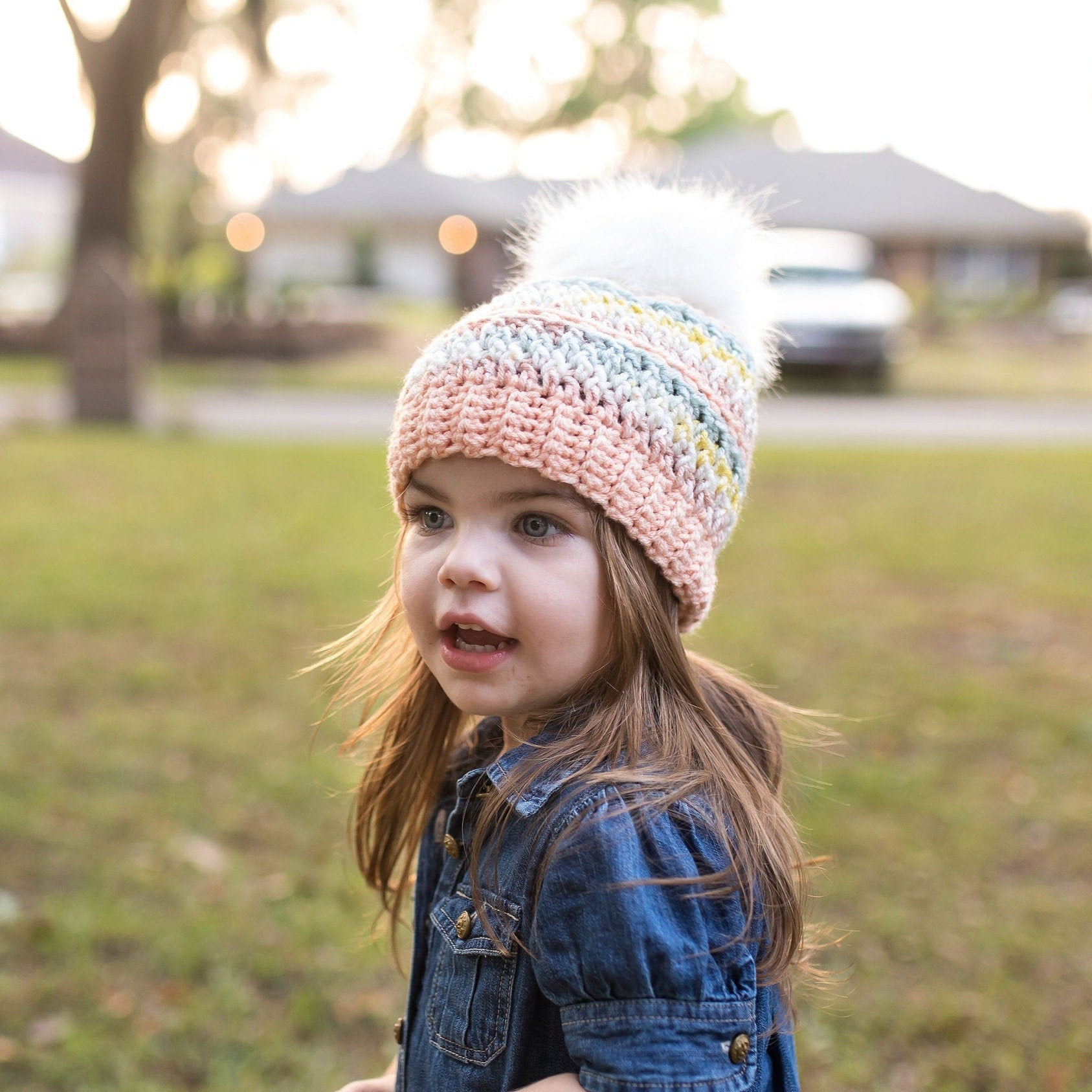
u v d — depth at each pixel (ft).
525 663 4.25
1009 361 69.46
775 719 5.39
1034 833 11.94
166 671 15.70
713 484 4.48
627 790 4.00
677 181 5.62
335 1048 8.88
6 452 32.89
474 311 4.62
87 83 57.41
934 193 99.25
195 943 9.84
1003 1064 8.77
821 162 101.50
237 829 11.78
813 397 52.54
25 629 17.29
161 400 47.14
